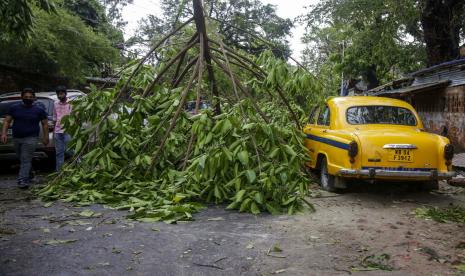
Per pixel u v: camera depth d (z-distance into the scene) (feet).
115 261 15.08
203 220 20.52
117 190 24.80
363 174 24.31
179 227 19.34
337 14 59.98
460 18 58.85
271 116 31.12
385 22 59.52
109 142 27.22
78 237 17.70
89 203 23.40
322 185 28.58
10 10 21.80
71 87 70.13
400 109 28.86
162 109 27.81
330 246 16.90
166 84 31.17
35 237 17.67
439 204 24.71
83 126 32.89
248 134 22.90
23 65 61.05
